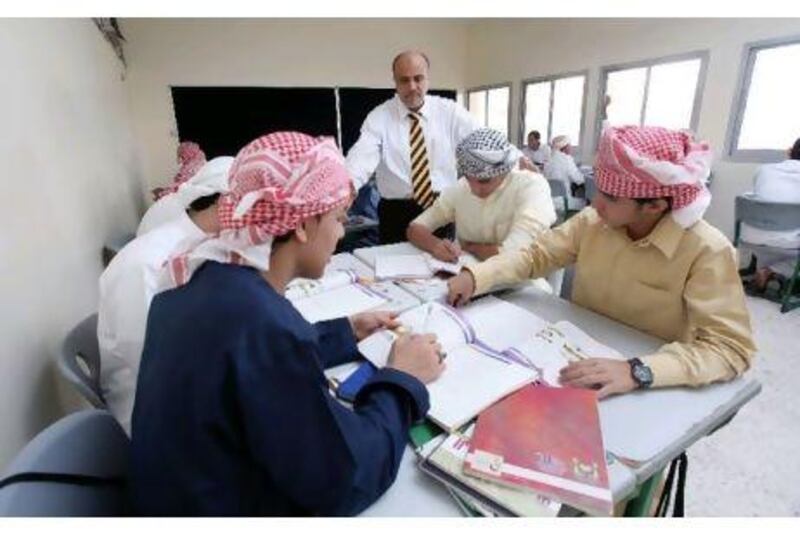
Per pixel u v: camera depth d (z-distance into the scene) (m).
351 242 3.04
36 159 1.28
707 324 0.93
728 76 3.90
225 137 5.09
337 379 0.87
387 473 0.62
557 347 0.97
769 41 3.61
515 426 0.71
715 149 4.08
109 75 3.31
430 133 2.27
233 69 5.10
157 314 0.64
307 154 0.63
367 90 5.63
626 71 4.80
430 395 0.78
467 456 0.65
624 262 1.11
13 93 1.18
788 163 3.04
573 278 1.35
